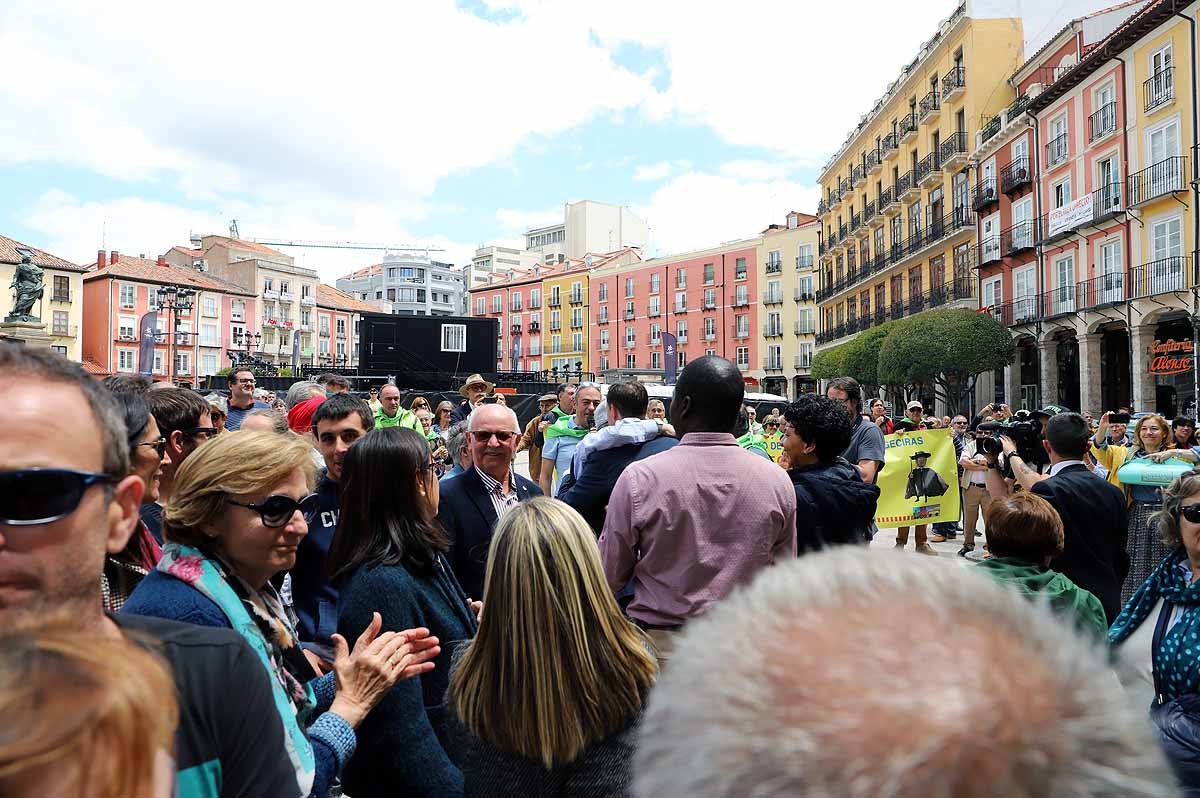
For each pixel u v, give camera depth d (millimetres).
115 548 1229
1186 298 22875
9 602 1050
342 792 2336
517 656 1778
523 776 1773
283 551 1911
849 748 457
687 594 2668
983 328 28328
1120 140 25219
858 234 46250
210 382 29969
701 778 536
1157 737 540
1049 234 28812
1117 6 28438
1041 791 463
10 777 644
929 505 8617
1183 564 2588
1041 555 2740
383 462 2438
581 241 101438
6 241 52594
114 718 701
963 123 34750
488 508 3387
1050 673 518
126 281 58094
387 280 107438
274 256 73188
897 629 529
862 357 35906
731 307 63281
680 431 2953
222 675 1284
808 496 3346
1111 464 6984
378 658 1978
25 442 1055
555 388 26703
